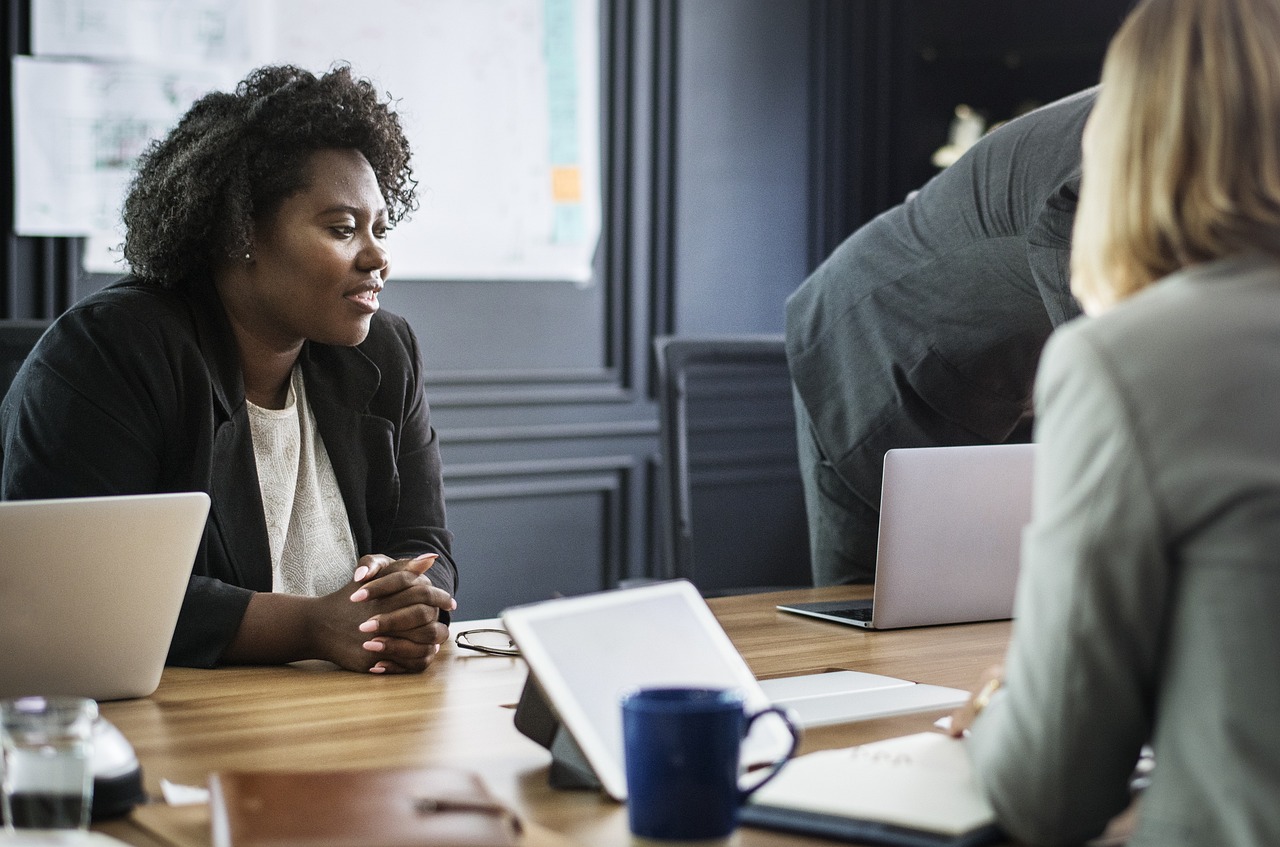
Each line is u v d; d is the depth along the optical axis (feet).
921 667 5.22
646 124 13.73
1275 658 2.72
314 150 5.85
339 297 5.89
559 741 3.81
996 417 8.11
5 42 10.57
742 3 14.24
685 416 8.55
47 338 5.56
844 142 14.97
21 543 4.17
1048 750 2.91
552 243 13.23
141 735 4.11
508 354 13.08
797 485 9.16
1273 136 3.03
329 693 4.69
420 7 12.31
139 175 6.11
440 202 12.55
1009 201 7.11
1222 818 2.75
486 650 5.37
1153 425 2.80
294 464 6.10
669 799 3.18
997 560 6.16
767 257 14.70
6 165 10.64
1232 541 2.75
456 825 3.10
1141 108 3.13
